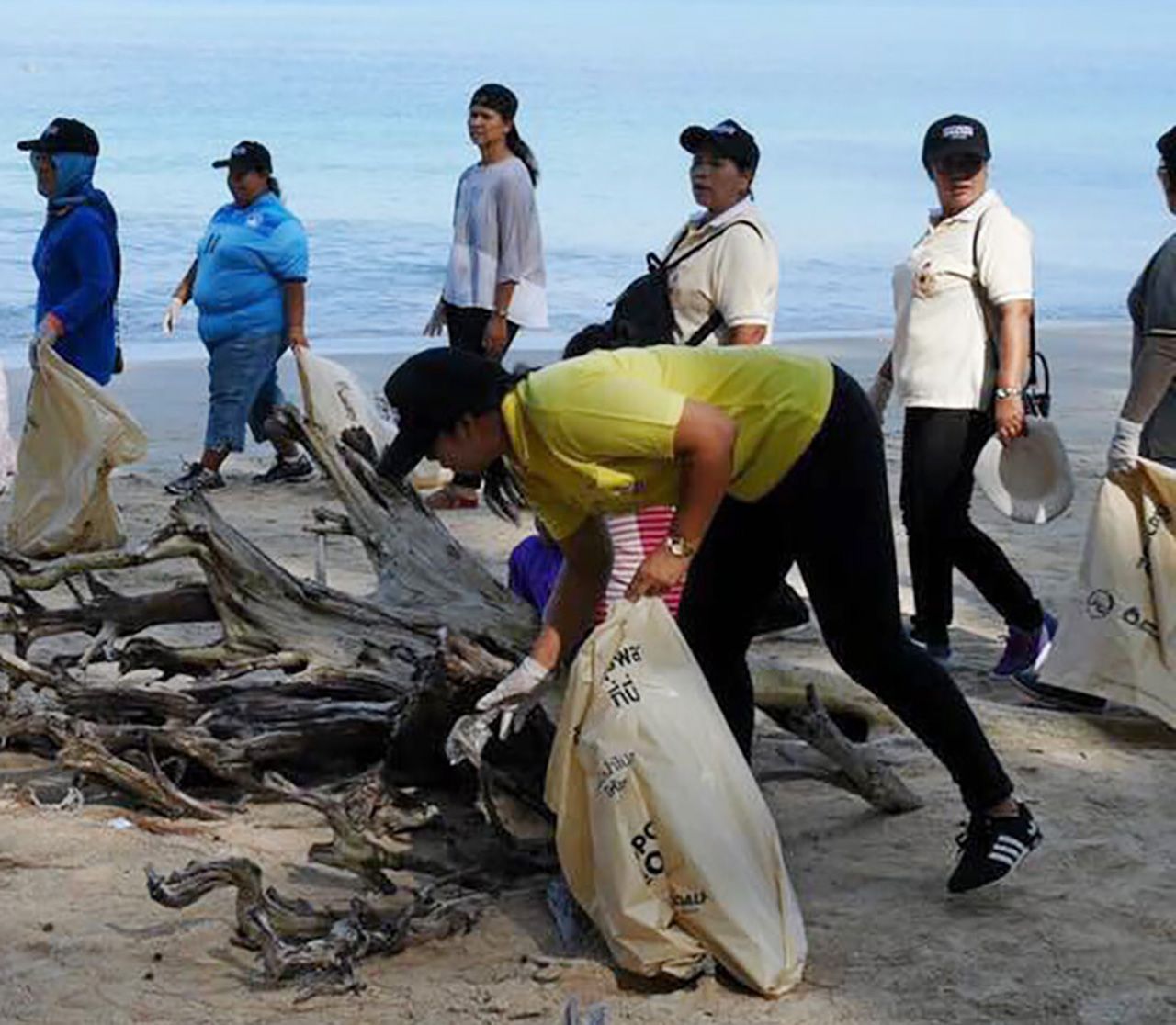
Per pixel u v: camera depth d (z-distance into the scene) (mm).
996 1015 5414
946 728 5957
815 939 5859
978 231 8219
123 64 52500
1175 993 5555
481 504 12125
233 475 13148
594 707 5582
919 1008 5434
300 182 32625
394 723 6586
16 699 7129
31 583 7254
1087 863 6445
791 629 9188
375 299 23641
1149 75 59625
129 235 26875
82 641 8859
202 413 16062
